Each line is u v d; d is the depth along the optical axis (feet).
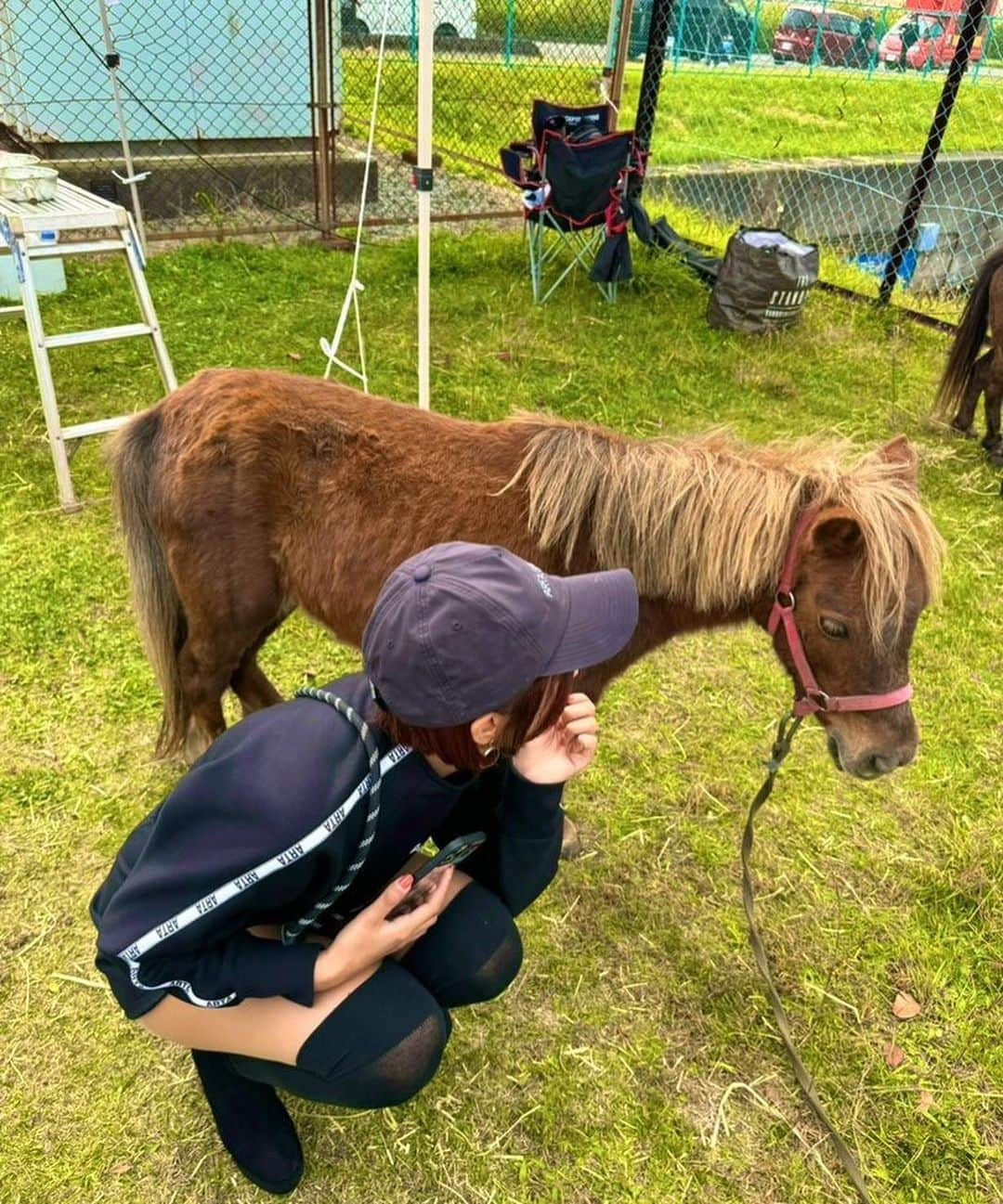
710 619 6.81
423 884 4.91
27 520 11.57
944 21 38.73
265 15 22.54
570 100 33.37
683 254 21.50
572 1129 6.05
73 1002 6.53
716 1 39.58
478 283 20.29
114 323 16.76
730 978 7.07
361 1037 4.67
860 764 6.17
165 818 4.09
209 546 6.92
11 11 19.94
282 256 20.80
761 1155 6.00
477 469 6.73
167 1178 5.65
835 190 31.17
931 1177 5.94
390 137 30.63
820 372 17.47
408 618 3.87
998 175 31.86
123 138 19.20
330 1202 5.60
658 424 14.93
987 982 7.14
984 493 14.02
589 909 7.54
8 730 8.71
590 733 4.88
